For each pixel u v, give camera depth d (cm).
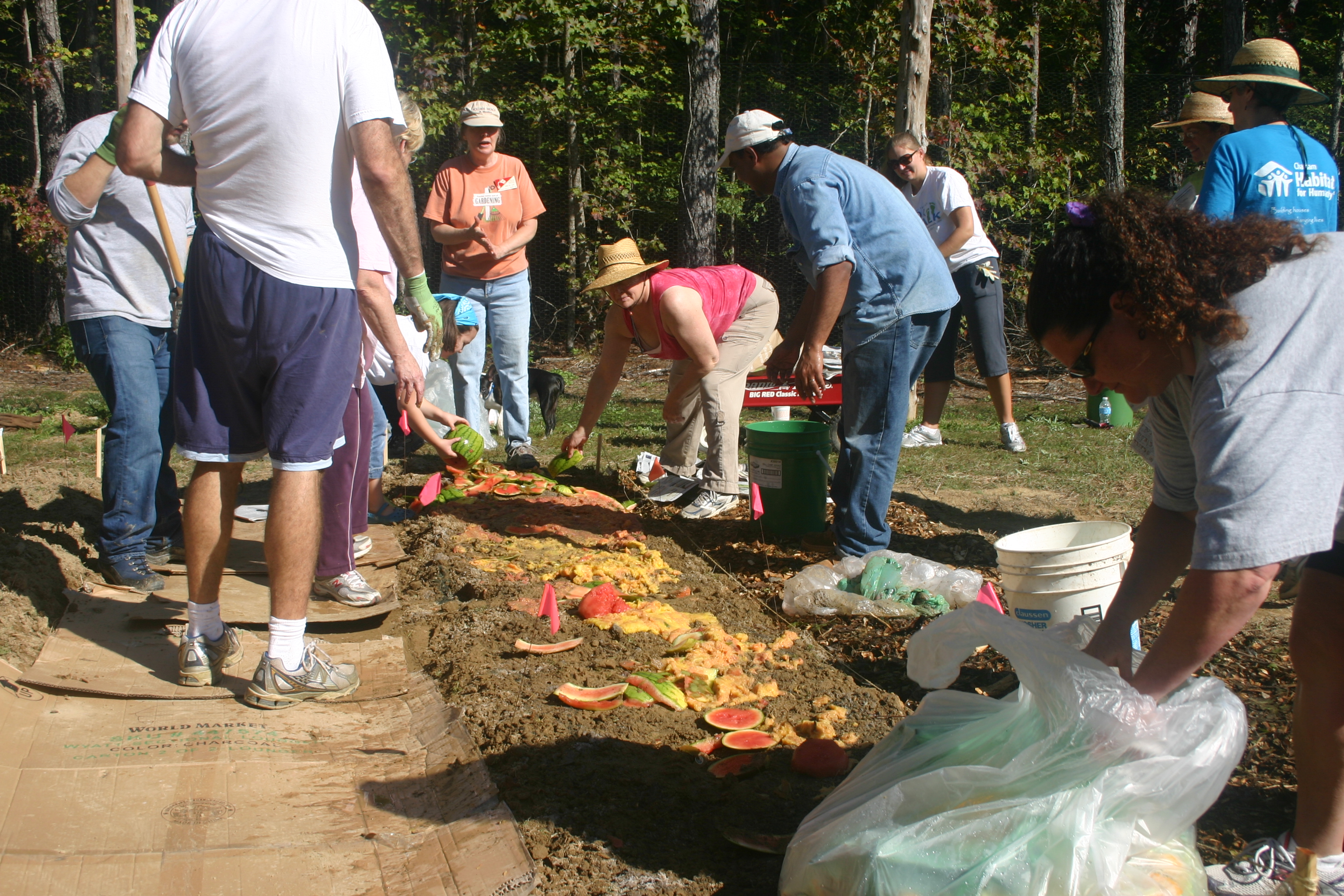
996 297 809
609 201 1803
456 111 1642
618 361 616
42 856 242
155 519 459
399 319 588
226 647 355
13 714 312
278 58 307
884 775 234
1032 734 224
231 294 314
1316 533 181
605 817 271
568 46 1688
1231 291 190
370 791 285
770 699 353
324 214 321
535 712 333
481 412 782
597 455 814
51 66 1688
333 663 367
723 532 599
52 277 1694
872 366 486
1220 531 184
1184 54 2208
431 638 411
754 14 1953
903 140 780
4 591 397
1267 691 356
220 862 246
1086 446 862
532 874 242
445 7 1812
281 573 331
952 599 452
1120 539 353
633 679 356
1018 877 203
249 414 332
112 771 286
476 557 524
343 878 243
